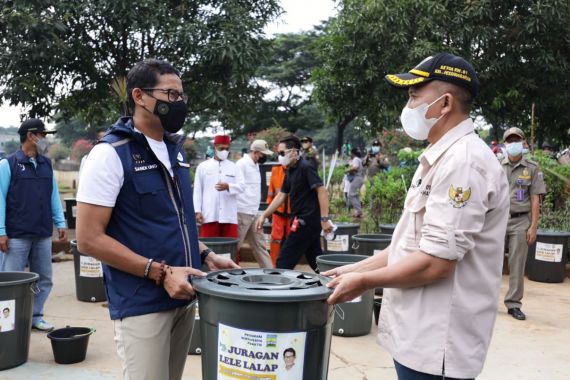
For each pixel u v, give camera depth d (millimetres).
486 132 14695
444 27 11609
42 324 5078
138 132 2271
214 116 11734
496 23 11820
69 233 9891
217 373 2160
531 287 7223
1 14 8766
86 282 6082
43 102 10094
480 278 2037
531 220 5695
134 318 2270
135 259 2205
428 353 2014
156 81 2293
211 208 6980
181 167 2498
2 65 9133
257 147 7340
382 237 6609
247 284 2217
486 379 4133
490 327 2086
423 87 2141
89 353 4527
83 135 42781
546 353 4680
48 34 9094
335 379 4059
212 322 2156
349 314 5000
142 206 2277
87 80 10531
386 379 4066
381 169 14977
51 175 5098
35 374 4059
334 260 5191
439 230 1912
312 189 5805
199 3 10328
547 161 8859
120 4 9484
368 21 11891
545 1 11062
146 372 2268
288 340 2059
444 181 1956
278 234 6426
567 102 12109
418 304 2055
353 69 12406
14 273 4492
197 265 2502
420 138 2213
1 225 4754
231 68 10336
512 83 12047
